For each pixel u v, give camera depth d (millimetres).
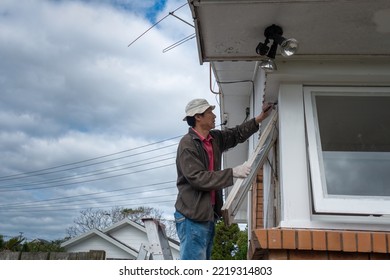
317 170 2775
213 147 2930
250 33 2756
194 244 2557
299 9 2473
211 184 2484
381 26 2598
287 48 2598
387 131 2967
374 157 2895
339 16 2523
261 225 5254
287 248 2457
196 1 2430
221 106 6375
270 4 2432
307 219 2719
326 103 3045
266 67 2812
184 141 2703
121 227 18469
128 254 16828
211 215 2596
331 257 2467
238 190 2605
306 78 3033
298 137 2914
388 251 2424
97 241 17250
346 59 2992
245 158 8047
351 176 2828
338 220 2662
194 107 2914
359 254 2465
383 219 2641
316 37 2744
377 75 2969
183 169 2578
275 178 3531
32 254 3723
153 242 3250
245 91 5723
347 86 3051
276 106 3334
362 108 3025
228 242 18406
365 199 2709
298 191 2787
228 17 2582
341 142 2926
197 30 2738
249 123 3320
